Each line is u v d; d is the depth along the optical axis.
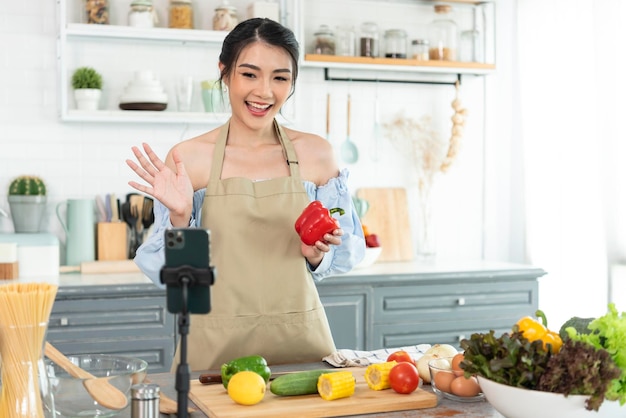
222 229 2.50
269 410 1.83
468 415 1.87
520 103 5.11
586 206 4.45
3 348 1.59
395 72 5.03
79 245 4.46
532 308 4.61
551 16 4.71
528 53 4.91
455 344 4.46
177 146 2.61
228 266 2.48
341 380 1.92
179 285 1.50
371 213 4.98
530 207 4.91
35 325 1.59
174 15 4.50
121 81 4.57
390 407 1.91
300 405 1.87
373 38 4.80
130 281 4.01
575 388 1.60
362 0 4.97
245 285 2.48
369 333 4.30
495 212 5.25
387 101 5.04
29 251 4.12
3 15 4.39
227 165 2.61
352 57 4.70
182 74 4.66
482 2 5.05
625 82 4.33
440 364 2.03
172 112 4.43
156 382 2.17
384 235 5.00
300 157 2.71
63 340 3.85
